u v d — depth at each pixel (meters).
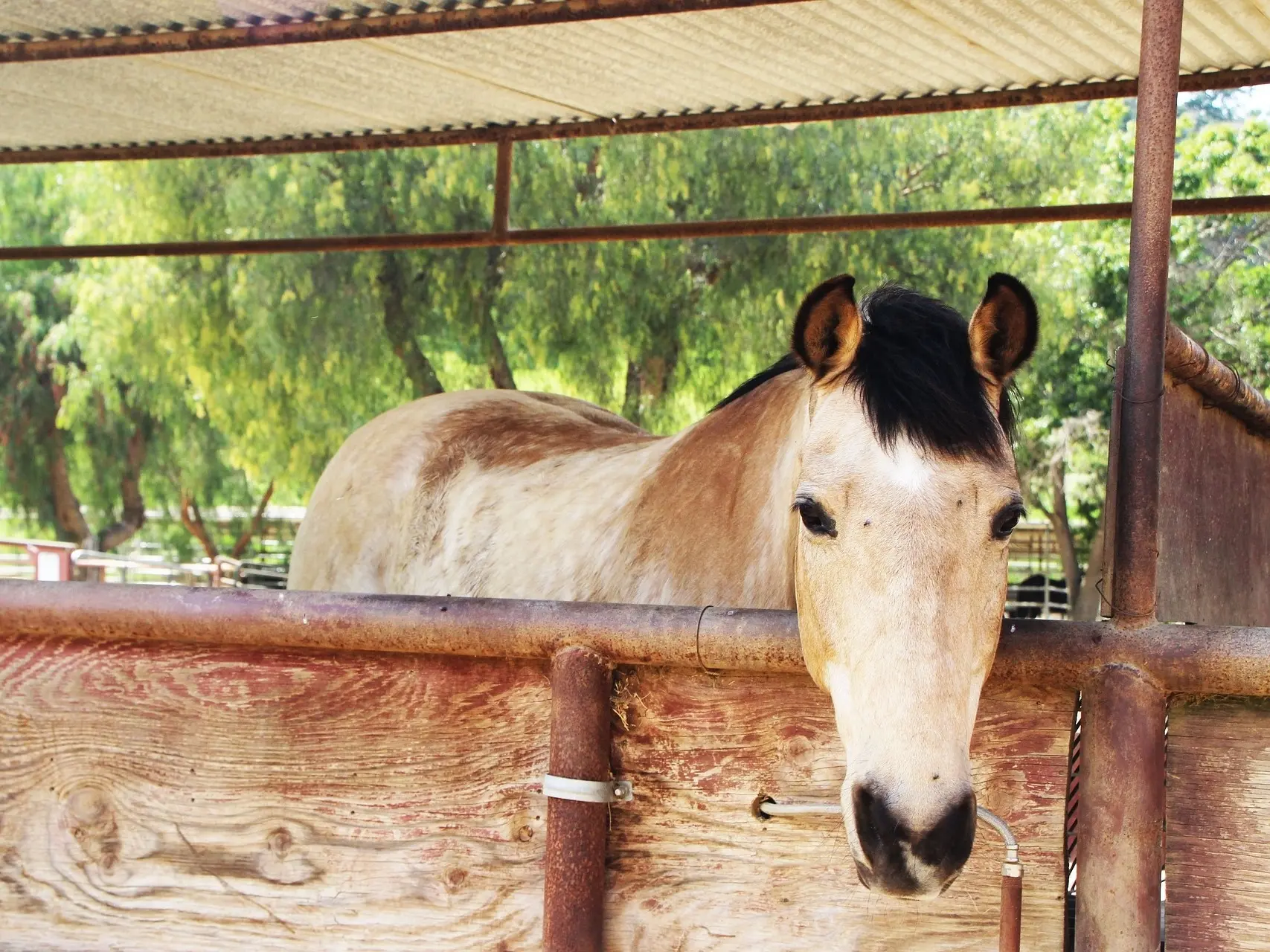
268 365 11.95
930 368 1.59
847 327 1.66
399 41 4.03
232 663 1.71
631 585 2.48
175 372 12.64
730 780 1.56
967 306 10.34
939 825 1.33
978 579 1.48
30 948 1.76
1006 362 1.68
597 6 3.11
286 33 3.42
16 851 1.77
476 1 3.31
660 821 1.58
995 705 1.51
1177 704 1.44
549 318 10.70
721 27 3.85
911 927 1.51
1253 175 12.84
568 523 2.80
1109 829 1.41
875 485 1.52
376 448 3.61
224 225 12.02
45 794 1.76
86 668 1.75
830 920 1.53
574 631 1.55
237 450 13.03
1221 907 1.41
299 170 11.25
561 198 10.74
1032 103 4.29
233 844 1.71
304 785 1.69
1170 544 2.07
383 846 1.66
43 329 16.42
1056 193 11.44
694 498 2.45
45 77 4.49
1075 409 12.40
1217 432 2.47
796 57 4.09
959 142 11.01
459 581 3.04
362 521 3.46
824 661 1.51
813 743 1.54
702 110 4.73
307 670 1.69
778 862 1.55
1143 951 1.40
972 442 1.53
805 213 10.40
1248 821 1.40
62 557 8.52
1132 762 1.40
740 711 1.56
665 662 1.54
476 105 4.73
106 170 12.26
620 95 4.57
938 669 1.41
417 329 11.62
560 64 4.23
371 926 1.66
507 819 1.62
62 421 15.17
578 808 1.55
